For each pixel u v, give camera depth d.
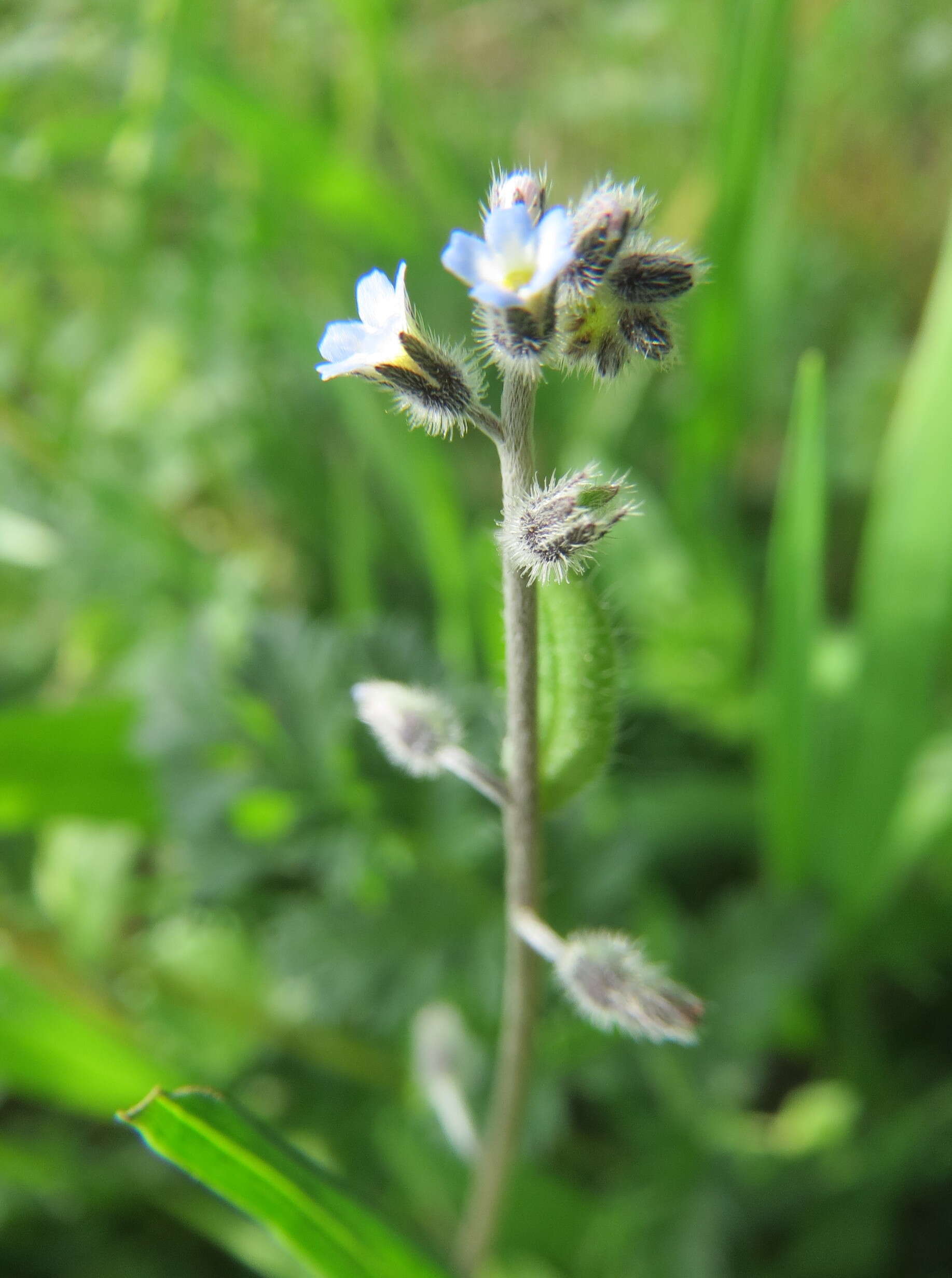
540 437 0.08
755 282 0.07
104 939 0.06
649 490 0.07
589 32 0.08
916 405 0.05
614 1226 0.05
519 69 0.09
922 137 0.08
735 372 0.06
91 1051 0.05
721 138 0.06
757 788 0.06
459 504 0.07
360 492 0.07
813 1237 0.05
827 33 0.07
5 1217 0.05
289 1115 0.06
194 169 0.07
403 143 0.08
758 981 0.05
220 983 0.06
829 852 0.06
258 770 0.05
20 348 0.07
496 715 0.05
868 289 0.08
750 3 0.06
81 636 0.07
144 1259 0.05
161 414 0.07
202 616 0.06
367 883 0.05
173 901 0.06
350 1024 0.06
